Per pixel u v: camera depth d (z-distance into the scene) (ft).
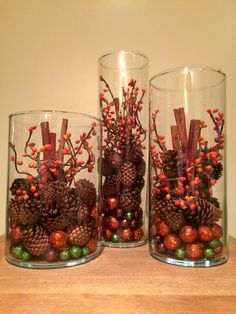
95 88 2.62
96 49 2.64
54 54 2.65
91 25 2.65
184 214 1.58
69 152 1.69
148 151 2.03
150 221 1.82
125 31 2.64
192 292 1.27
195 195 1.59
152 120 1.86
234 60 2.62
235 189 2.54
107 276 1.44
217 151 1.69
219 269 1.54
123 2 2.66
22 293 1.25
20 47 2.65
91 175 1.78
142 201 2.07
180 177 1.62
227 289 1.30
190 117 1.74
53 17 2.66
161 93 1.82
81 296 1.22
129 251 1.85
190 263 1.57
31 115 1.68
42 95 2.63
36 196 1.55
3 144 2.60
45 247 1.53
